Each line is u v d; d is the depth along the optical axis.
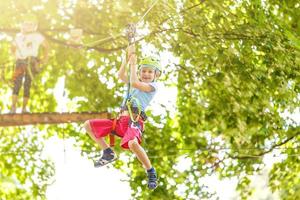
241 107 16.67
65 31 14.99
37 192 18.64
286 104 17.02
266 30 16.14
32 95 17.61
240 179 18.94
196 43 15.73
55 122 9.95
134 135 8.49
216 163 18.62
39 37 11.71
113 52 16.02
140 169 18.48
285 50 16.16
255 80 16.02
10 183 18.73
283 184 19.05
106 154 8.70
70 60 16.91
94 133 8.66
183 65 17.14
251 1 16.25
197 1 15.80
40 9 15.63
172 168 18.58
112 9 15.65
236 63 16.02
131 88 8.73
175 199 18.58
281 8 17.17
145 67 8.71
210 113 17.66
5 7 15.25
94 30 15.79
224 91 17.02
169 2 15.66
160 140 18.55
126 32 8.98
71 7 15.81
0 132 18.45
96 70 17.25
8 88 17.12
